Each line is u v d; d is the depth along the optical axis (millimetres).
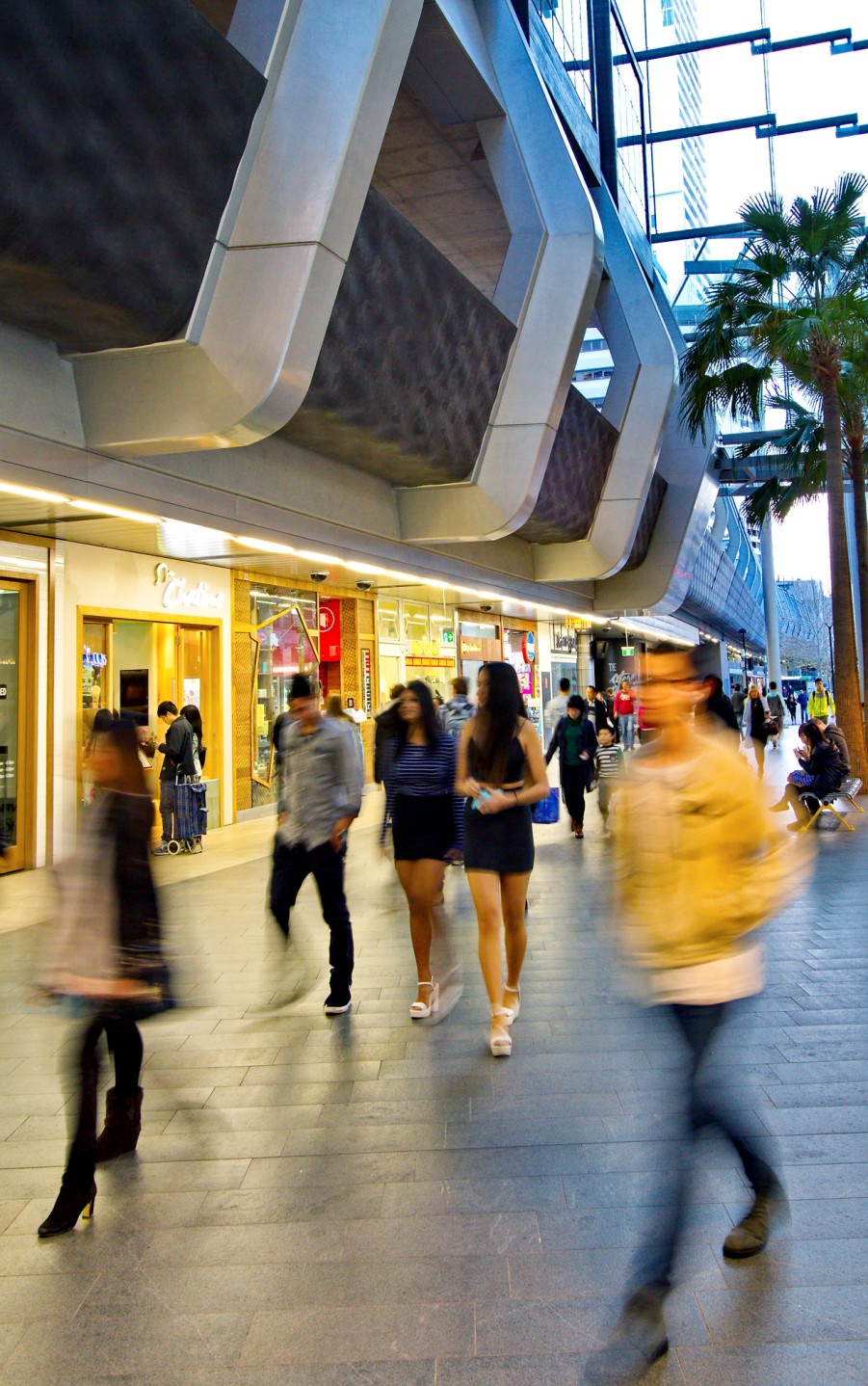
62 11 5879
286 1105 4473
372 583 17406
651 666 3211
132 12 6332
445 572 17016
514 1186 3664
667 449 26297
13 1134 4293
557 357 13852
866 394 18844
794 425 21344
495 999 5051
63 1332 2891
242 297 8133
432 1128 4184
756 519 23203
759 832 3096
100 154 6656
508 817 5203
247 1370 2701
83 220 6801
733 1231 3148
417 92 13852
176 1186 3748
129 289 7512
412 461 12961
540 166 14133
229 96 7547
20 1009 6062
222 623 14570
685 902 3062
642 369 20438
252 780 15422
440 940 6117
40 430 8133
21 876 10414
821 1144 3914
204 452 10148
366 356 10320
